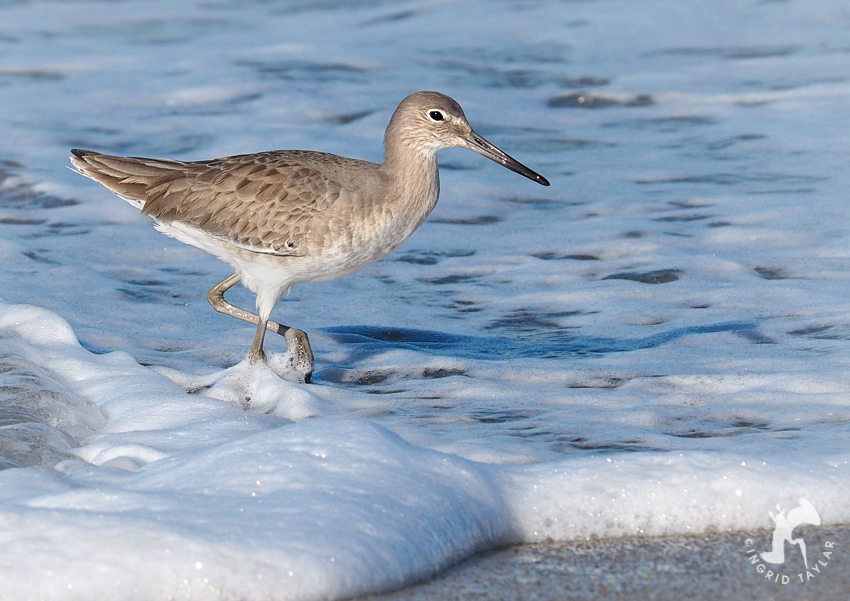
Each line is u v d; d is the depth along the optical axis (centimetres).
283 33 3259
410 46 2978
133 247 1591
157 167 1166
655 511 758
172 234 1174
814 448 869
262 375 1076
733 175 1920
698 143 2158
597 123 2344
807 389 1022
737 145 2125
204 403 980
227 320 1319
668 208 1742
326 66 2727
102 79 2645
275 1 3797
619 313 1307
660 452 815
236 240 1110
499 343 1230
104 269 1495
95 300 1348
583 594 664
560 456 870
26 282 1382
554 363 1138
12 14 3531
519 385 1075
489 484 758
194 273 1506
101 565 620
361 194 1102
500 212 1769
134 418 952
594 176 1958
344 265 1125
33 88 2580
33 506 675
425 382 1095
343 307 1370
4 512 657
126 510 671
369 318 1328
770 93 2486
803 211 1677
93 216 1728
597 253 1539
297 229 1095
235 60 2798
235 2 3791
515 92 2559
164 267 1527
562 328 1274
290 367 1112
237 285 1455
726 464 795
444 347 1226
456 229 1680
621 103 2488
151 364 1135
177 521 656
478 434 931
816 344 1152
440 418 984
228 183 1120
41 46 3070
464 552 706
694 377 1069
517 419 977
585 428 944
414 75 2658
